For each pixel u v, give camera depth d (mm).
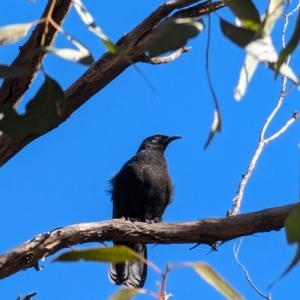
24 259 8562
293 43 3447
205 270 3682
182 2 8750
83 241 9008
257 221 8812
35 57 7520
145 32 9000
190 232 9047
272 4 4336
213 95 3689
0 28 4254
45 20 4074
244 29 4012
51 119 4078
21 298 7820
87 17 4164
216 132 3639
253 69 4484
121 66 9156
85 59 3881
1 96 8328
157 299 3736
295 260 3203
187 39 3932
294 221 3451
